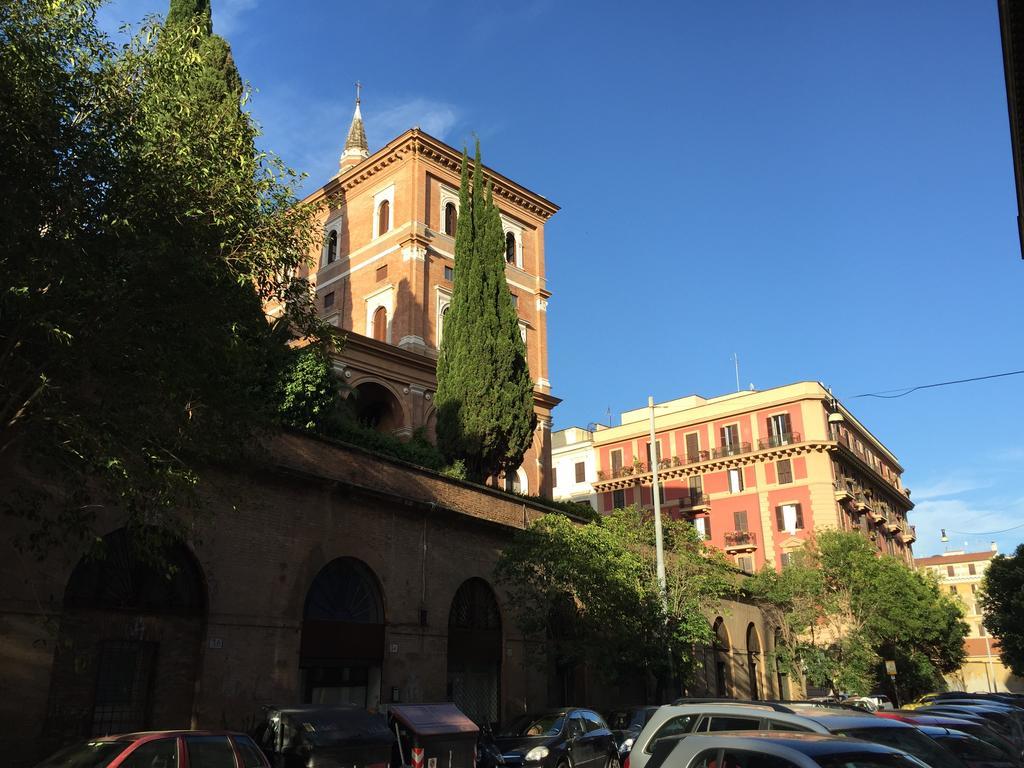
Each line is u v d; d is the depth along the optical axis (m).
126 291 9.54
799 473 58.38
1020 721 16.27
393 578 20.02
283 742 12.18
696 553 26.23
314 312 12.62
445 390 32.41
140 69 11.34
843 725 7.99
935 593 50.59
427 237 42.06
